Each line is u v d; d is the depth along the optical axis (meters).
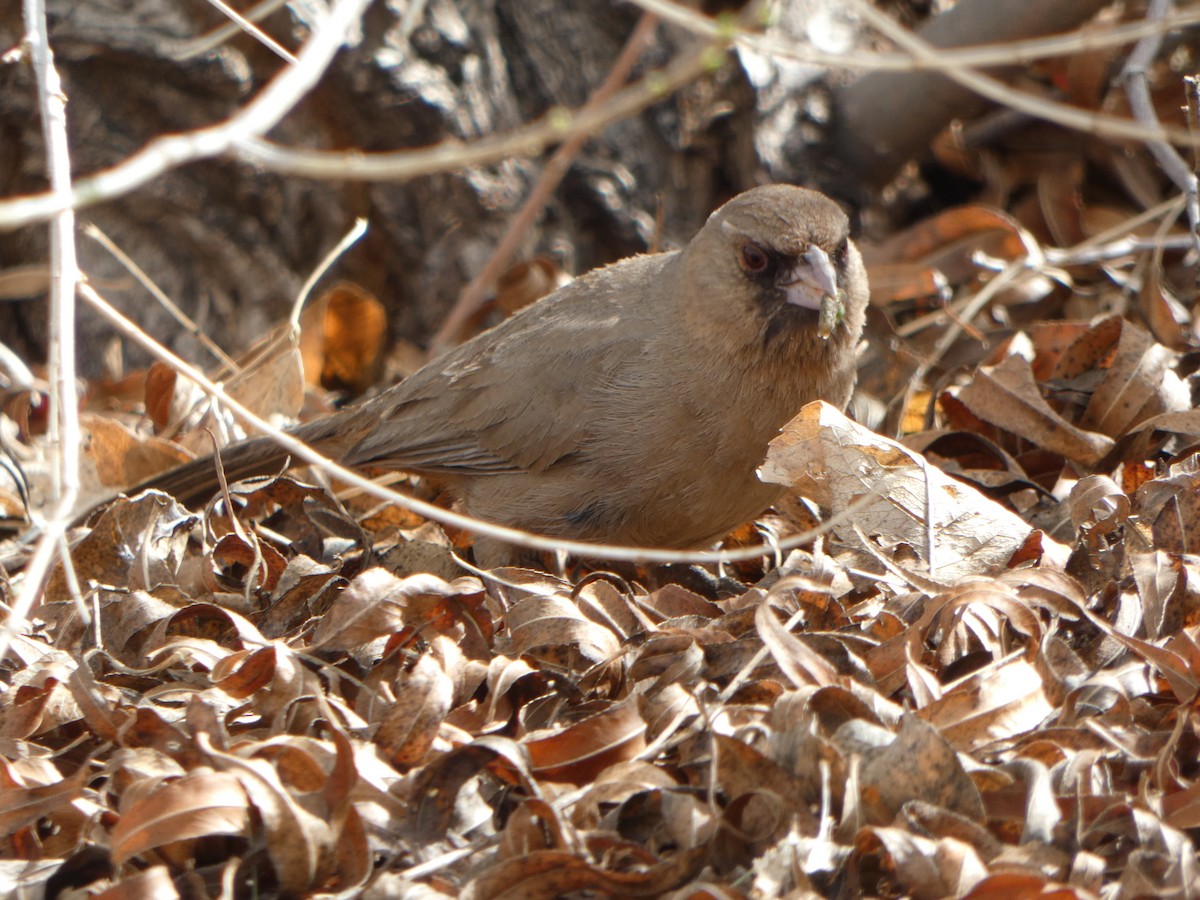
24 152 13.47
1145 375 10.00
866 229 14.79
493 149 6.38
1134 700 6.78
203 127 13.48
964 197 15.09
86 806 6.26
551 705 7.07
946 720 6.39
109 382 13.41
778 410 9.77
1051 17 13.10
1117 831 5.77
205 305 14.04
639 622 7.86
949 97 13.74
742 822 5.82
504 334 10.84
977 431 10.52
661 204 12.98
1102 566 8.00
